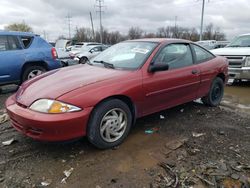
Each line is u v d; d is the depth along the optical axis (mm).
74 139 3082
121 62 3998
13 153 3254
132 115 3709
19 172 2863
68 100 2969
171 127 4164
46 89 3207
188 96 4570
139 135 3836
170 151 3357
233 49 8117
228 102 6047
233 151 3391
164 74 3963
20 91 3547
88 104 3057
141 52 4027
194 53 4742
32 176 2799
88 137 3209
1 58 6230
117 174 2846
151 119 4500
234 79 7949
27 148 3389
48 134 2932
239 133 3984
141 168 2963
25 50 6695
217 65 5191
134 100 3572
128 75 3549
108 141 3359
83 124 3059
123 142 3594
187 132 3980
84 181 2723
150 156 3229
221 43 19547
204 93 4992
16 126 3289
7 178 2754
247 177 2797
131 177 2795
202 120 4527
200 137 3805
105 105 3229
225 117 4738
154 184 2680
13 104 3332
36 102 3039
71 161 3092
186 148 3447
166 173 2873
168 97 4129
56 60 7332
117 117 3424
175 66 4250
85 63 4457
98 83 3254
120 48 4461
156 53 3969
